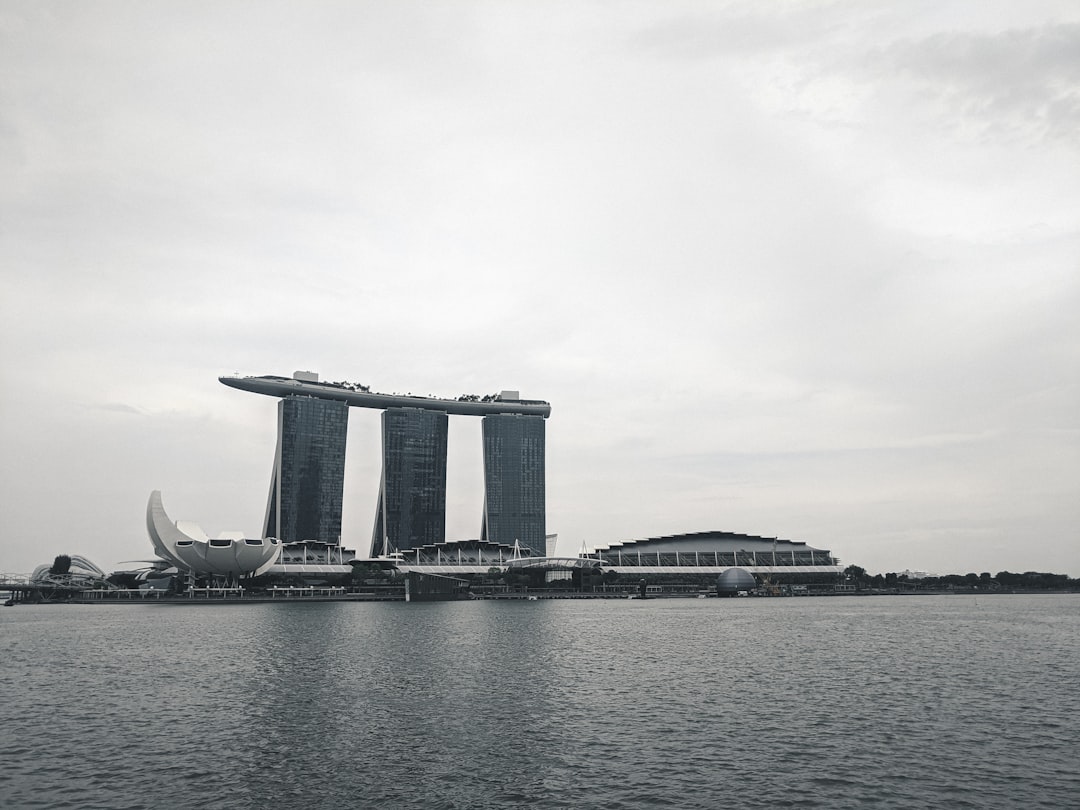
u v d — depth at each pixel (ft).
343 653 314.96
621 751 148.25
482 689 220.43
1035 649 330.75
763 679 239.71
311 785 127.85
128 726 171.22
